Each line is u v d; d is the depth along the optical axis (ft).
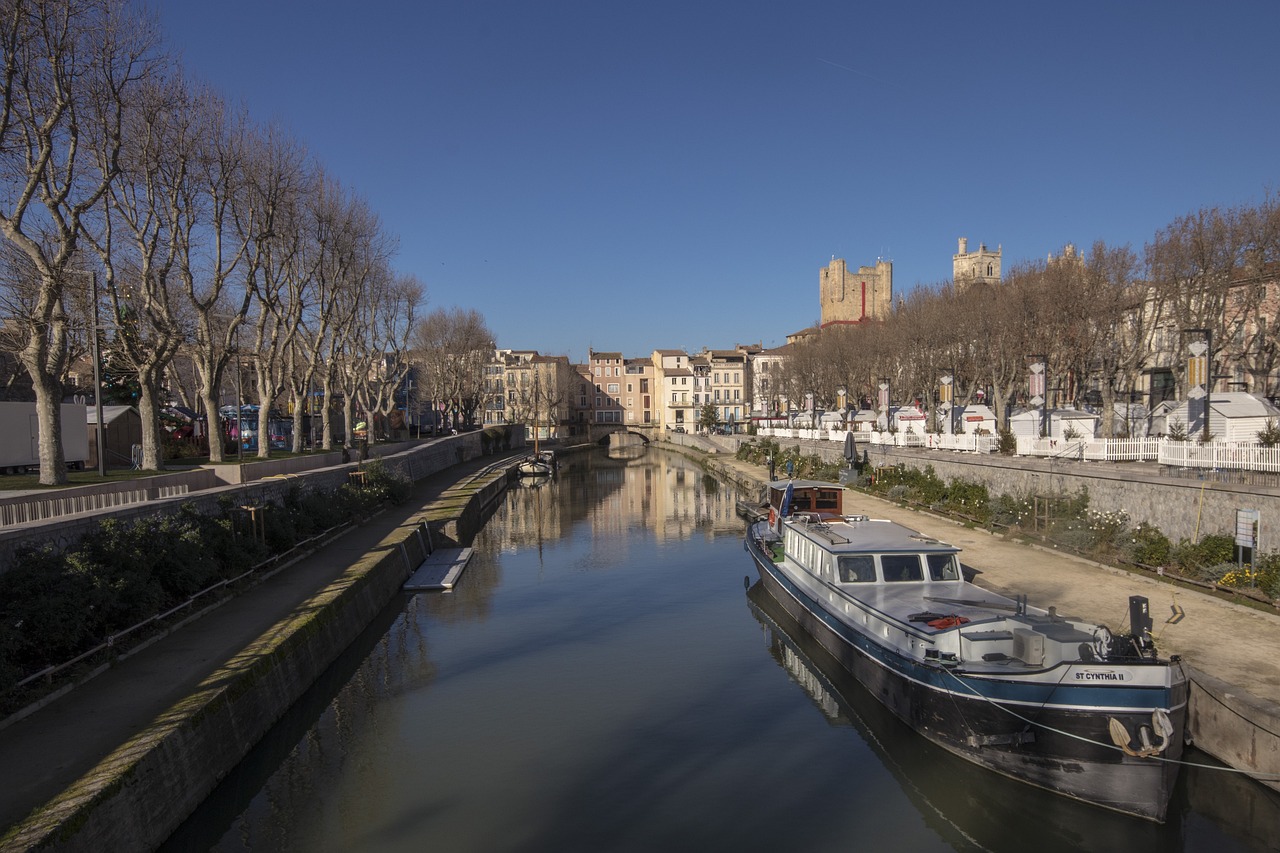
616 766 41.22
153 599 45.85
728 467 212.84
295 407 128.57
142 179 80.79
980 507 87.56
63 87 60.59
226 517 62.49
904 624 44.09
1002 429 112.98
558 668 57.36
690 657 60.23
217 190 91.25
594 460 303.48
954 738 38.27
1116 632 43.34
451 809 36.63
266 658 42.37
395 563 79.92
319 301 129.59
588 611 74.18
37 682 35.86
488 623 69.77
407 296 198.49
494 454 287.28
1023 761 35.55
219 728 35.78
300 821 35.70
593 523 134.31
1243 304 106.73
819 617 56.70
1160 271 107.86
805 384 245.45
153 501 58.54
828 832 34.83
